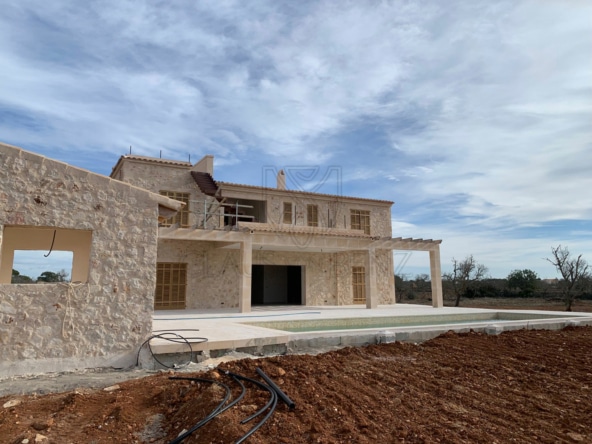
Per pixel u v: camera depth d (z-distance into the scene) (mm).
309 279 22188
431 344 8758
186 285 18359
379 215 24734
